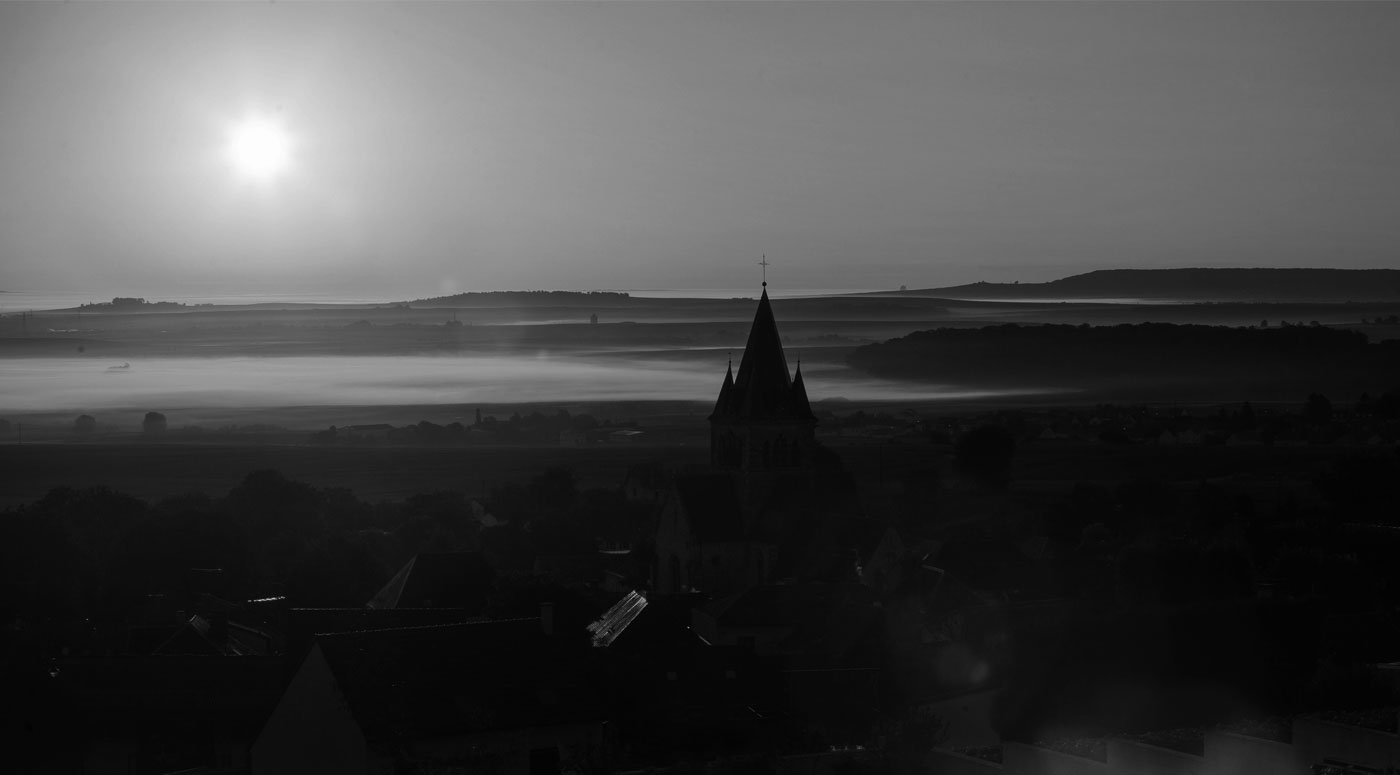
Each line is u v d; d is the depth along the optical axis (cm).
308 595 11825
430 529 15225
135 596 11825
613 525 17638
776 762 4669
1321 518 13725
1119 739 4334
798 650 8081
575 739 5000
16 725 6731
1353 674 4406
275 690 7031
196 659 7275
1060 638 5675
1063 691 5434
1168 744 4184
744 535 11562
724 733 5662
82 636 9556
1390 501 14512
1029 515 16838
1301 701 4600
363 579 12206
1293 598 6625
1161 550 8806
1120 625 5631
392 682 4941
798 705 6147
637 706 5872
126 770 6762
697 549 11425
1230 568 8650
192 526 12888
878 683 6303
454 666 5062
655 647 6544
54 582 11531
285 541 13200
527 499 19600
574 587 9469
